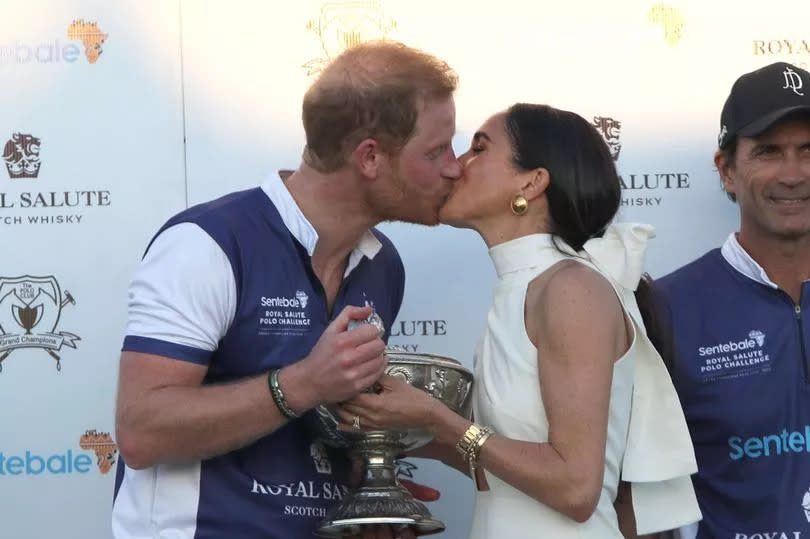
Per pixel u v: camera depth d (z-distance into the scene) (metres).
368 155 4.82
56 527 6.17
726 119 5.88
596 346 4.66
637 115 6.33
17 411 6.17
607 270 4.97
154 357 4.62
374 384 4.70
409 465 6.34
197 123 6.22
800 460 5.68
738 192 5.86
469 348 6.33
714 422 5.77
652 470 4.96
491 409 4.84
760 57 6.35
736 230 6.36
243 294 4.77
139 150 6.20
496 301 5.02
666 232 6.37
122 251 6.20
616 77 6.32
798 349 5.75
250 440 4.59
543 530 4.72
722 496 5.75
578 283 4.75
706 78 6.33
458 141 6.28
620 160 6.34
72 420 6.17
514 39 6.30
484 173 5.04
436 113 4.86
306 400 4.51
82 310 6.19
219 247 4.72
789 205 5.68
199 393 4.57
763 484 5.68
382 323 5.12
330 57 6.23
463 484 6.34
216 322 4.71
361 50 4.90
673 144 6.34
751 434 5.73
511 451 4.61
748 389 5.75
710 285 5.93
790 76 5.74
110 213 6.20
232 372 4.84
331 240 5.00
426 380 4.79
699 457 5.82
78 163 6.20
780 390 5.73
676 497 5.17
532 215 5.04
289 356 4.84
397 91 4.78
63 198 6.19
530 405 4.75
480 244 6.34
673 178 6.35
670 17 6.32
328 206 4.93
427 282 6.34
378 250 5.25
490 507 4.88
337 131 4.80
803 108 5.59
